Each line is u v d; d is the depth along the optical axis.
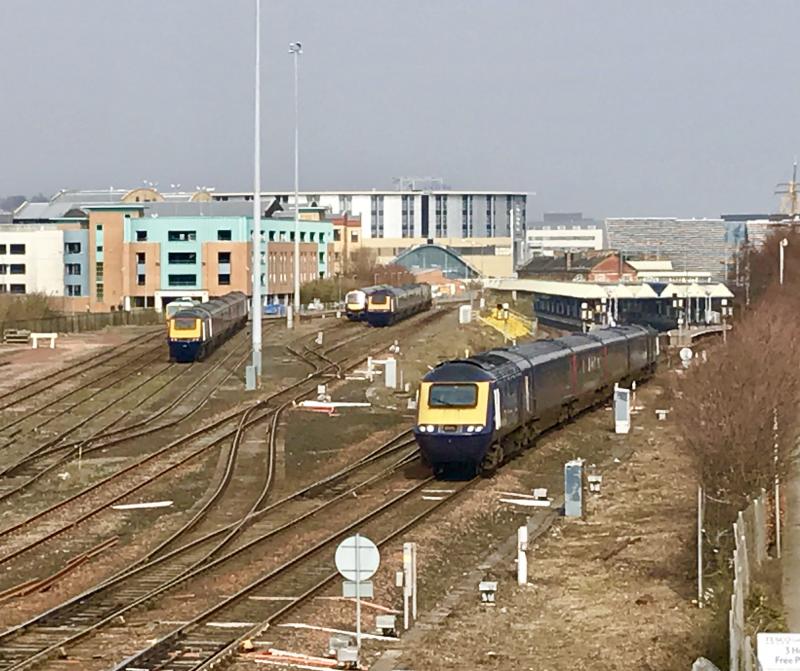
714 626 50.59
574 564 62.19
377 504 75.00
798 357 84.19
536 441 99.50
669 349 174.38
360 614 49.84
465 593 56.59
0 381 135.12
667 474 87.00
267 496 77.69
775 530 66.50
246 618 50.56
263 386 129.75
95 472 84.69
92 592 53.59
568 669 45.38
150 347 173.00
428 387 82.88
